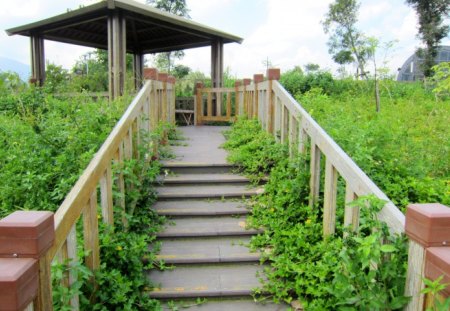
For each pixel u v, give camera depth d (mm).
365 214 2428
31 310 1599
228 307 3152
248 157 5566
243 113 8656
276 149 5277
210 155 6098
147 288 3275
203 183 5133
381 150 4719
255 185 5098
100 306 2705
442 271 1595
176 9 21594
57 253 2186
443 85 7559
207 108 10680
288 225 3941
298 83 17062
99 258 2924
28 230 1593
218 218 4441
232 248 3881
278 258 3520
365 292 2068
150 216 4309
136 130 4531
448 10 25078
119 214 3547
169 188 5020
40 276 1715
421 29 25359
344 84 17125
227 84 14320
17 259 1587
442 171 5285
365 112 9219
